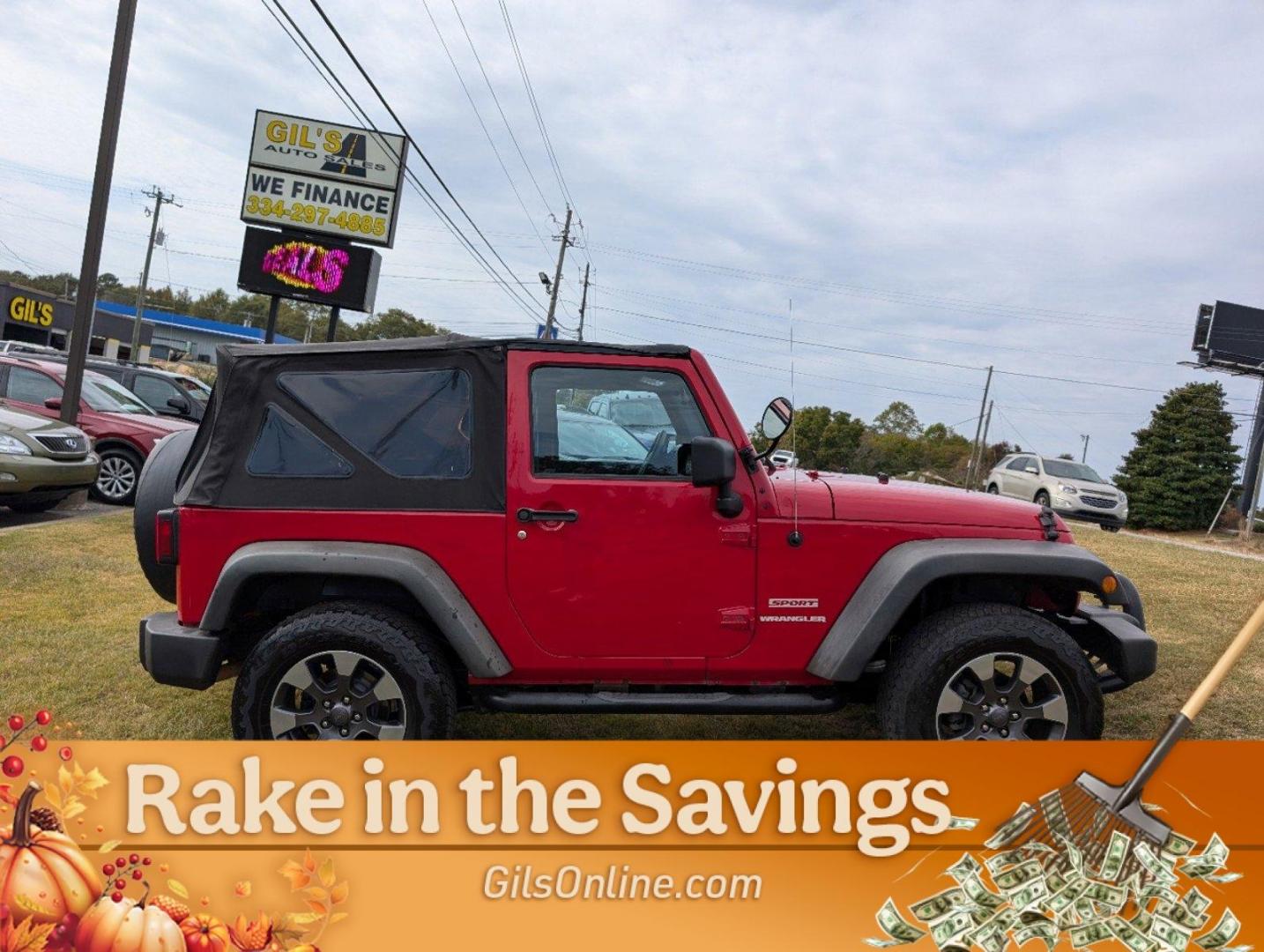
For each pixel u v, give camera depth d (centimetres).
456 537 324
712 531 331
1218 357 3095
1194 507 3106
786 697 340
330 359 337
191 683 318
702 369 340
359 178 1392
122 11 1109
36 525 822
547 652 328
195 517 323
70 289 9688
